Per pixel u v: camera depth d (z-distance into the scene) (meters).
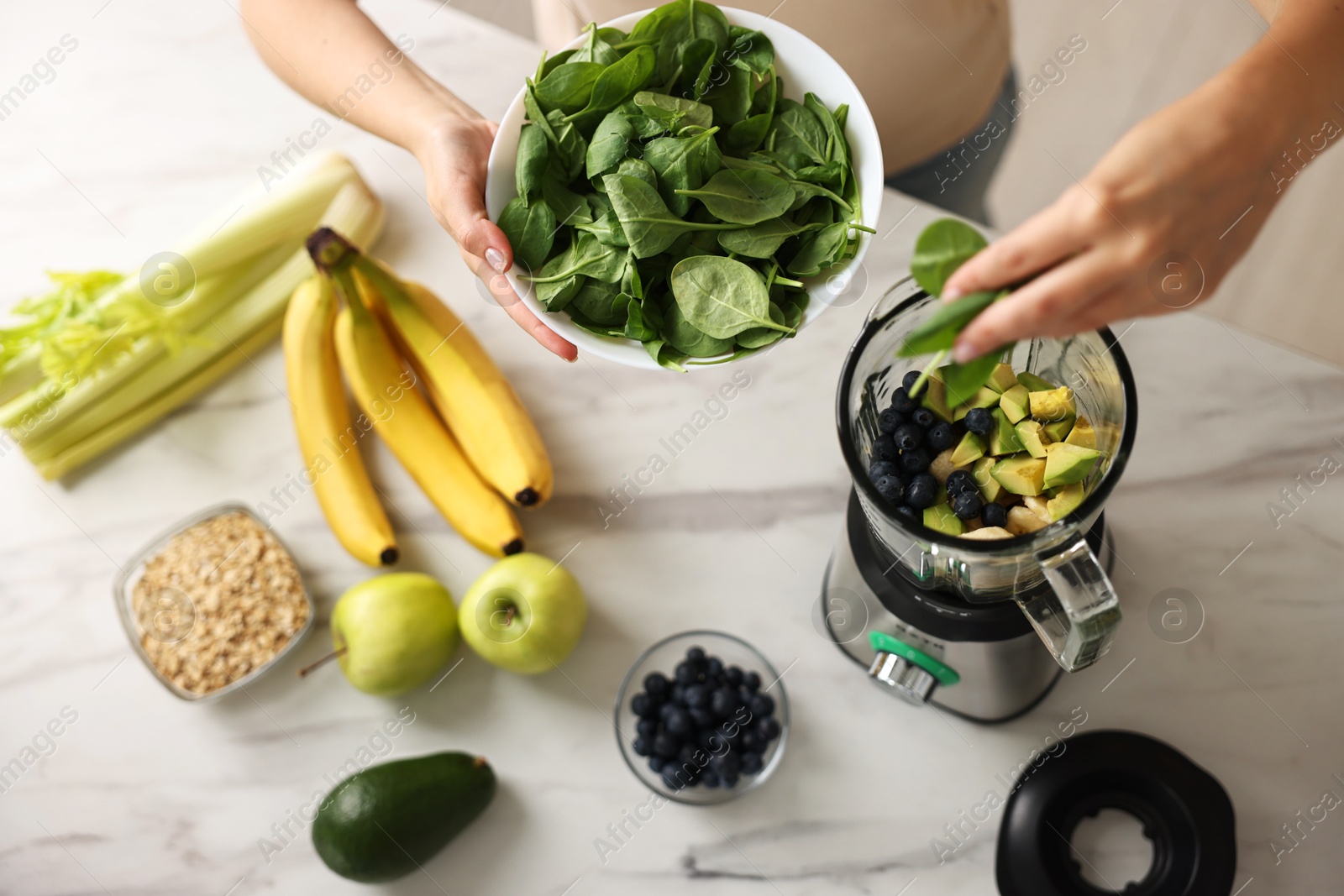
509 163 0.65
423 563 0.93
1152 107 1.61
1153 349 0.89
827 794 0.84
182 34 1.11
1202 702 0.83
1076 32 1.65
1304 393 0.87
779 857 0.84
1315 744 0.81
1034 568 0.59
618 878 0.85
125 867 0.89
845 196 0.63
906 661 0.73
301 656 0.93
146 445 1.00
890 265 0.94
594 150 0.62
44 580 0.97
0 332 0.93
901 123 0.96
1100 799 0.79
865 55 0.89
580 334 0.62
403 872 0.81
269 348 1.01
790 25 0.86
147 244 1.07
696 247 0.62
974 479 0.61
